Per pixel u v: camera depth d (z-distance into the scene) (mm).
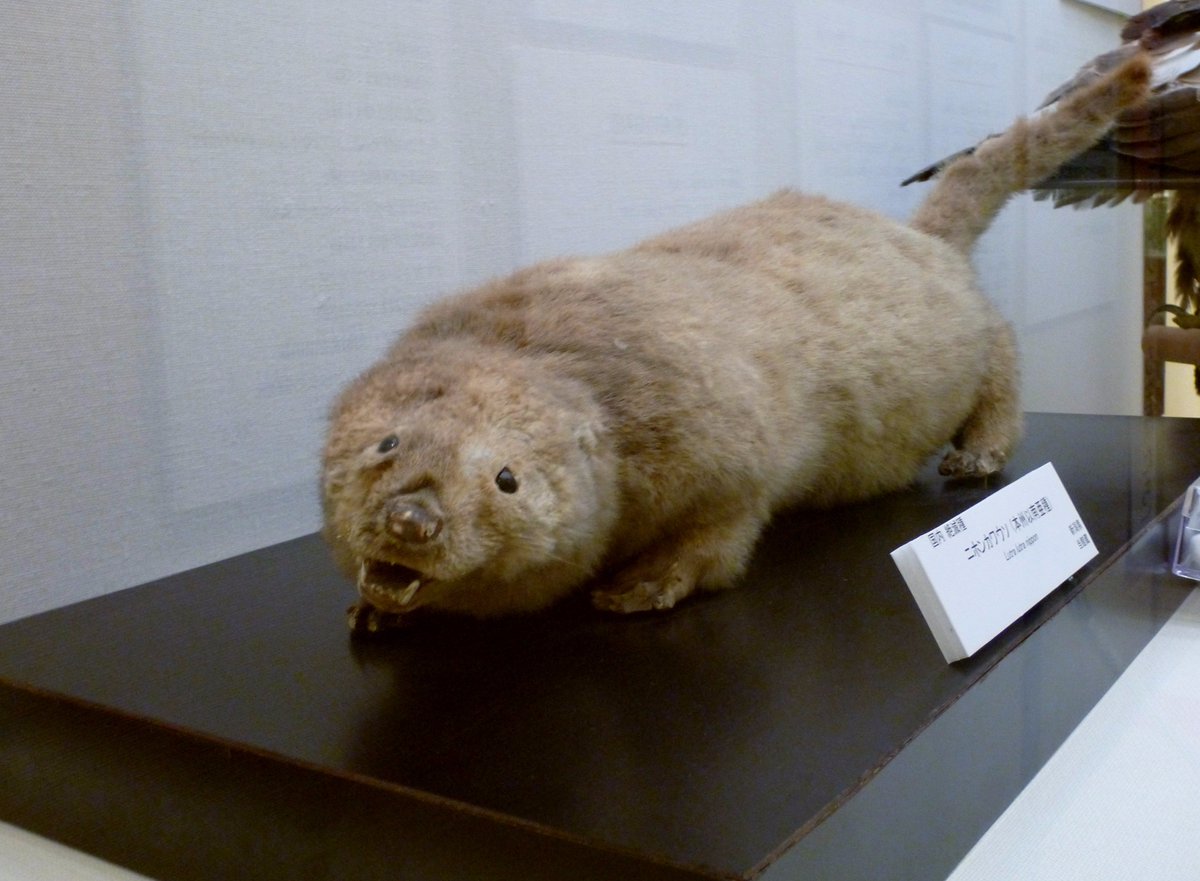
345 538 1244
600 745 1112
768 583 1562
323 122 1791
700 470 1415
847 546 1705
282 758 1118
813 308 1729
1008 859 1208
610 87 2066
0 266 1527
